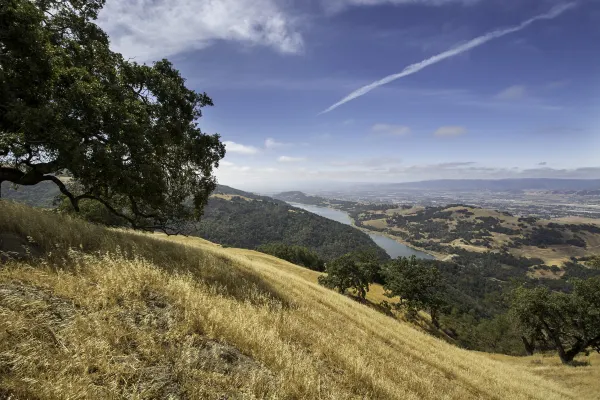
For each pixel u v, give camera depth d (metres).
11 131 8.18
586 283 26.08
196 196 15.41
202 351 4.51
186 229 16.31
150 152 10.73
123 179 9.73
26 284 4.42
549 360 27.73
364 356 8.17
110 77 10.59
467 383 10.99
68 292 4.57
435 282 51.06
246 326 6.03
